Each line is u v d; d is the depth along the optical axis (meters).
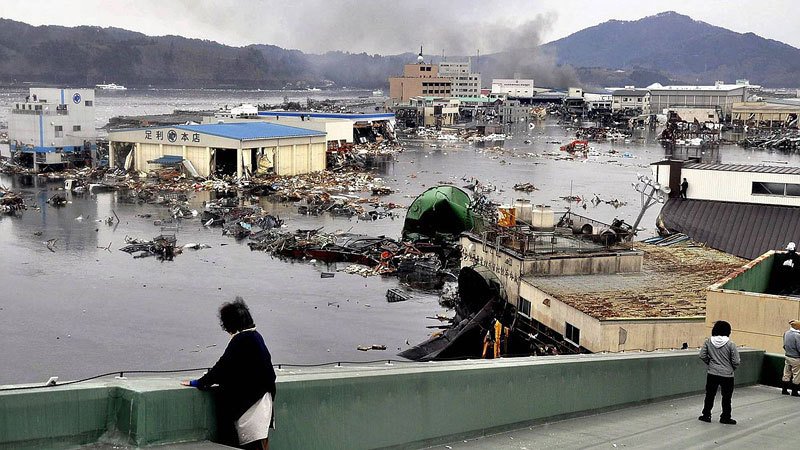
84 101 99.25
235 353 7.41
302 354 31.14
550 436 10.84
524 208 33.50
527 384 11.39
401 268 46.56
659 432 11.24
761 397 14.74
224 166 93.00
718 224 35.88
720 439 10.88
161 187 83.19
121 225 61.66
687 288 26.55
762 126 197.12
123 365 29.73
